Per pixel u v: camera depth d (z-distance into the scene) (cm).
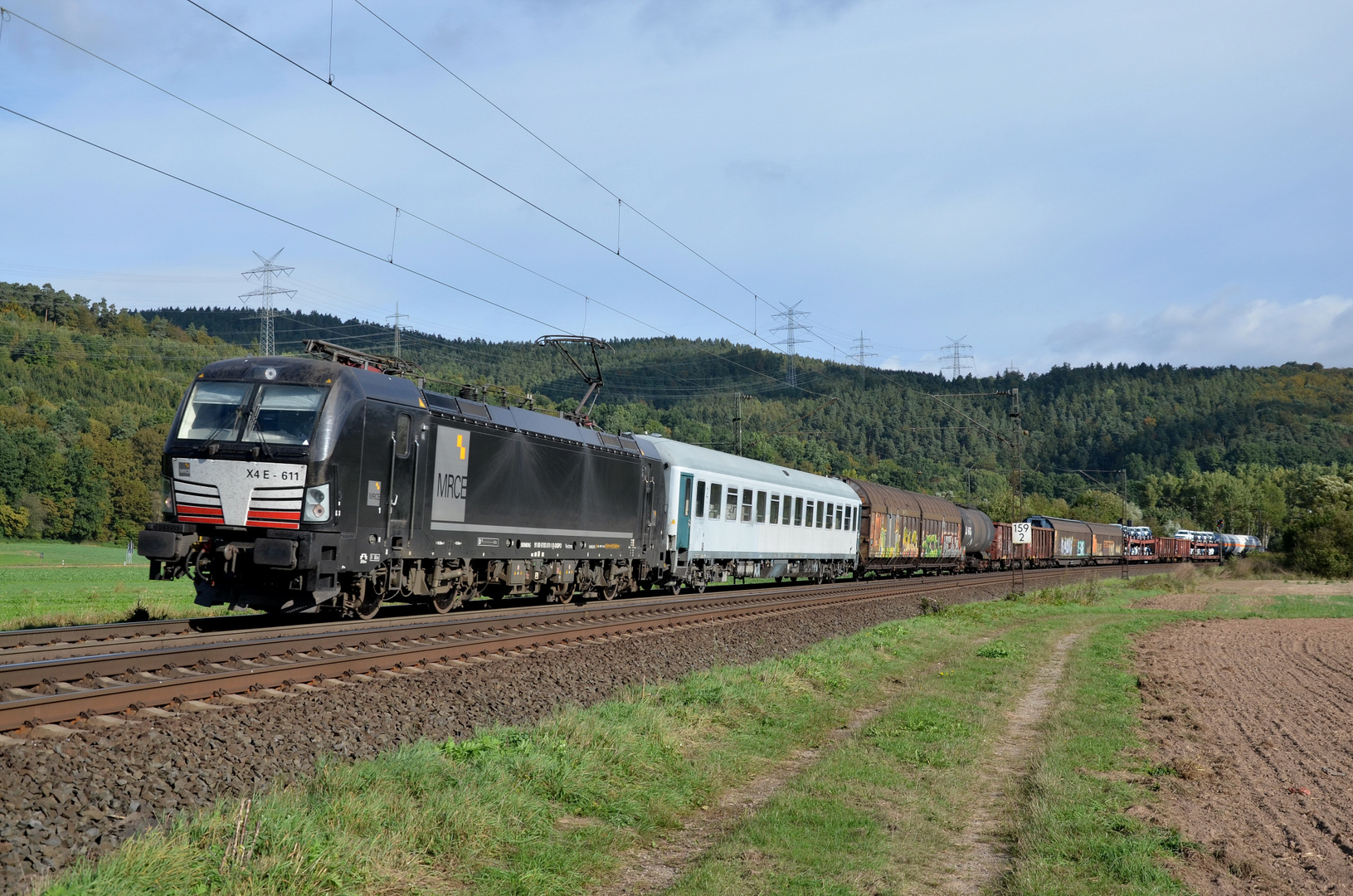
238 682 1027
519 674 1286
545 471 2027
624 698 1205
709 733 1119
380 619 1623
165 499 1446
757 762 1026
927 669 1731
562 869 669
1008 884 679
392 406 1560
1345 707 1537
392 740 931
